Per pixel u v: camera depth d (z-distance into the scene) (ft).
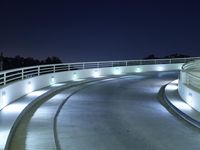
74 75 89.76
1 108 43.37
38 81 66.28
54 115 43.83
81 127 37.91
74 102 55.26
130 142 32.19
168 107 52.39
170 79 98.58
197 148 30.73
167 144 31.81
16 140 32.32
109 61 107.04
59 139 32.83
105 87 77.30
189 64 110.01
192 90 49.65
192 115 43.24
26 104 47.19
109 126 38.75
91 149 29.76
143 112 47.91
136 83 86.99
